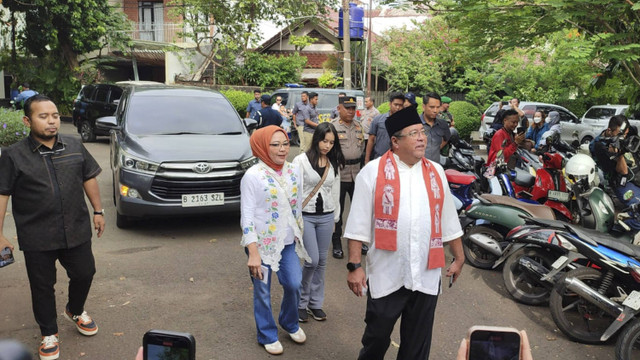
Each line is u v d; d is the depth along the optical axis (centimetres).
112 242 650
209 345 405
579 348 427
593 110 1809
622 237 514
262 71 2541
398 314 310
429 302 310
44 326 378
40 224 372
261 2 2458
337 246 622
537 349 421
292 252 400
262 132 379
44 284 377
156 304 477
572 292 449
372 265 312
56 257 388
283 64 2578
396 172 305
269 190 378
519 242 496
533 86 2092
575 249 439
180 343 174
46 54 2364
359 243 313
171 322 443
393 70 2489
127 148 683
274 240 382
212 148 693
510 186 667
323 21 2694
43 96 370
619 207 562
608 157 552
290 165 397
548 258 495
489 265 602
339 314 470
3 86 2623
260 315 394
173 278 540
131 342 408
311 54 2870
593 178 530
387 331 313
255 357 390
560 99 2094
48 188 371
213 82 2591
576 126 1784
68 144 387
